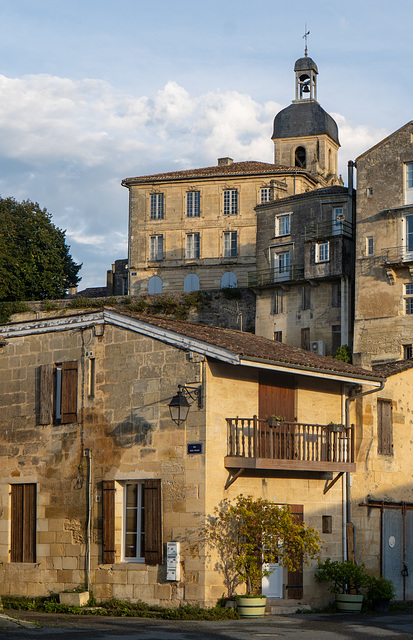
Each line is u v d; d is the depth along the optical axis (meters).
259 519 21.17
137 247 69.81
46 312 63.09
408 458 27.06
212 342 21.36
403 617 21.69
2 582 24.25
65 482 23.61
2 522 24.66
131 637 16.52
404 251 48.84
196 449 21.23
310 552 22.06
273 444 22.86
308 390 24.27
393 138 50.06
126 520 22.58
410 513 26.67
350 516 24.77
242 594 21.42
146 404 22.34
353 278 52.81
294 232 57.47
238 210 67.88
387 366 28.16
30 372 24.91
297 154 83.06
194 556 20.86
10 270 69.94
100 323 23.58
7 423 25.09
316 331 53.59
